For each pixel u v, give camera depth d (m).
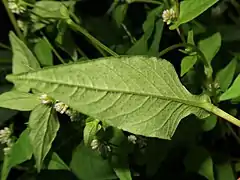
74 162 0.22
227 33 0.24
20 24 0.24
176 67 0.25
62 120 0.23
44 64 0.23
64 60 0.25
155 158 0.22
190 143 0.22
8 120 0.25
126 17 0.26
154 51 0.23
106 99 0.15
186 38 0.23
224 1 0.25
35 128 0.19
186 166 0.22
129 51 0.23
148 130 0.16
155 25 0.23
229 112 0.23
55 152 0.23
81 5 0.26
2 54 0.26
